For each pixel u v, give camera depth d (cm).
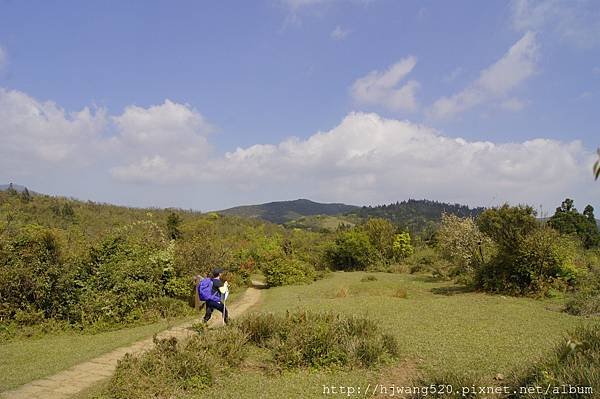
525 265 2117
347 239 5262
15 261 1582
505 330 1195
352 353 948
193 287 2038
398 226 6662
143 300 1778
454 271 3011
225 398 764
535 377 682
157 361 884
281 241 5447
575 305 1550
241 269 3306
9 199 5481
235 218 8900
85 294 1634
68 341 1352
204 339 1011
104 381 895
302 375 884
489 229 2359
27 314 1505
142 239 2138
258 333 1116
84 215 5738
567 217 4769
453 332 1180
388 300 1930
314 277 3719
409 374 864
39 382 896
